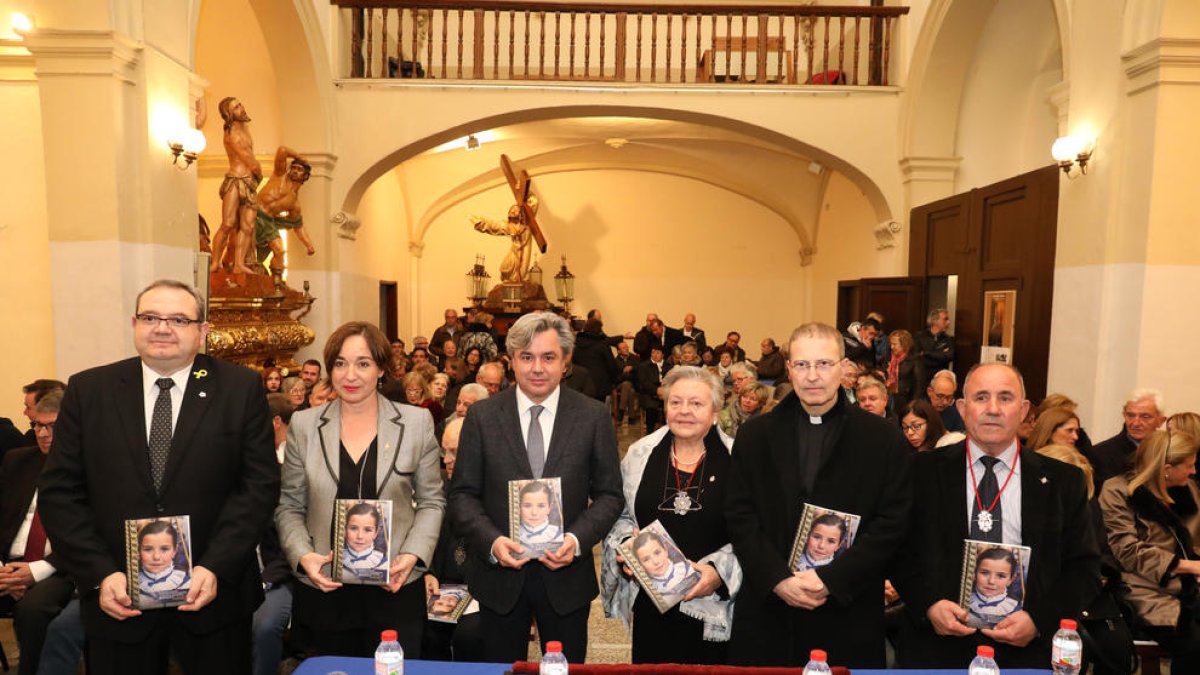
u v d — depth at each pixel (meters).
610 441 2.61
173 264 5.27
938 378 5.00
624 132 11.54
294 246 8.45
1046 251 5.87
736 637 2.45
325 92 8.25
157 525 2.15
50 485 2.22
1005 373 2.28
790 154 11.86
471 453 2.56
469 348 8.52
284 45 7.76
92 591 2.25
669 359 9.34
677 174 13.93
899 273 8.67
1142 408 3.98
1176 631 3.07
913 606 2.37
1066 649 1.90
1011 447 2.36
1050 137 7.80
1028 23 7.30
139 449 2.26
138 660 2.30
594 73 12.15
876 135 8.64
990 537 2.32
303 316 8.45
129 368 2.34
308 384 6.09
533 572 2.52
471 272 12.66
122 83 4.76
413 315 13.42
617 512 2.53
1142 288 4.77
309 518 2.51
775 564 2.29
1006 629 2.16
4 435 4.38
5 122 5.07
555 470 2.49
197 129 5.54
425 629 3.11
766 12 8.66
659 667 1.92
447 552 3.17
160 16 5.09
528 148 12.44
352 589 2.48
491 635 2.53
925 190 8.45
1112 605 2.94
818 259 13.12
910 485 2.37
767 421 2.51
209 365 2.40
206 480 2.30
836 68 10.98
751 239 14.12
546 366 2.48
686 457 2.60
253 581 2.47
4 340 5.14
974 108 8.28
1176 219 4.71
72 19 4.58
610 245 14.11
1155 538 3.20
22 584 3.22
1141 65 4.74
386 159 8.63
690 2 12.15
